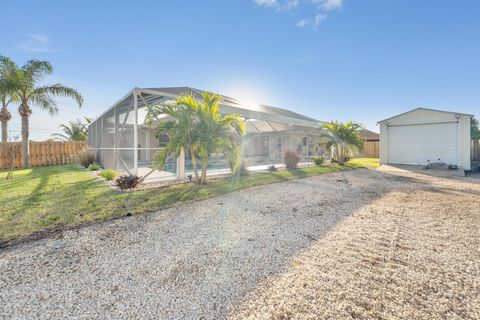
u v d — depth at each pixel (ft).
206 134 20.38
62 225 11.13
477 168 38.06
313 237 10.30
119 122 29.53
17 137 46.78
